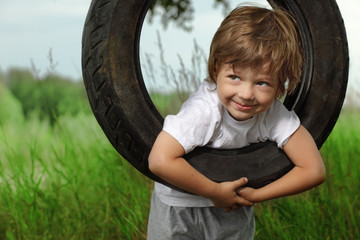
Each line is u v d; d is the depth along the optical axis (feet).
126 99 5.59
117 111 5.60
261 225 8.33
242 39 4.94
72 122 14.26
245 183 5.53
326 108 6.08
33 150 10.41
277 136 5.66
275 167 5.68
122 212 9.05
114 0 5.57
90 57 5.61
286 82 5.58
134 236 8.54
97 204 9.65
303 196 9.42
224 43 5.07
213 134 5.60
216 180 5.54
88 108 14.21
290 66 5.17
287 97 6.38
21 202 9.27
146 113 5.68
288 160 5.71
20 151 11.90
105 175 10.43
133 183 9.87
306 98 6.12
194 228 6.17
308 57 6.11
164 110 10.76
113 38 5.54
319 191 9.17
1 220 9.45
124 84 5.59
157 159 5.13
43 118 18.83
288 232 8.36
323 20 6.06
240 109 5.10
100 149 11.74
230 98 5.09
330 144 10.92
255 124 5.65
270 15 5.20
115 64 5.56
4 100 22.41
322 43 6.06
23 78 24.34
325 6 6.07
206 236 6.21
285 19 5.26
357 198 9.43
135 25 5.65
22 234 8.66
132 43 5.65
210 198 5.46
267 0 6.40
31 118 19.24
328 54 6.06
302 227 8.51
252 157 5.76
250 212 6.49
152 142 5.64
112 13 5.55
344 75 6.11
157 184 6.36
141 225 8.64
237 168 5.65
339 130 12.75
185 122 5.25
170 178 5.16
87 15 5.82
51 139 12.80
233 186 5.46
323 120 6.09
